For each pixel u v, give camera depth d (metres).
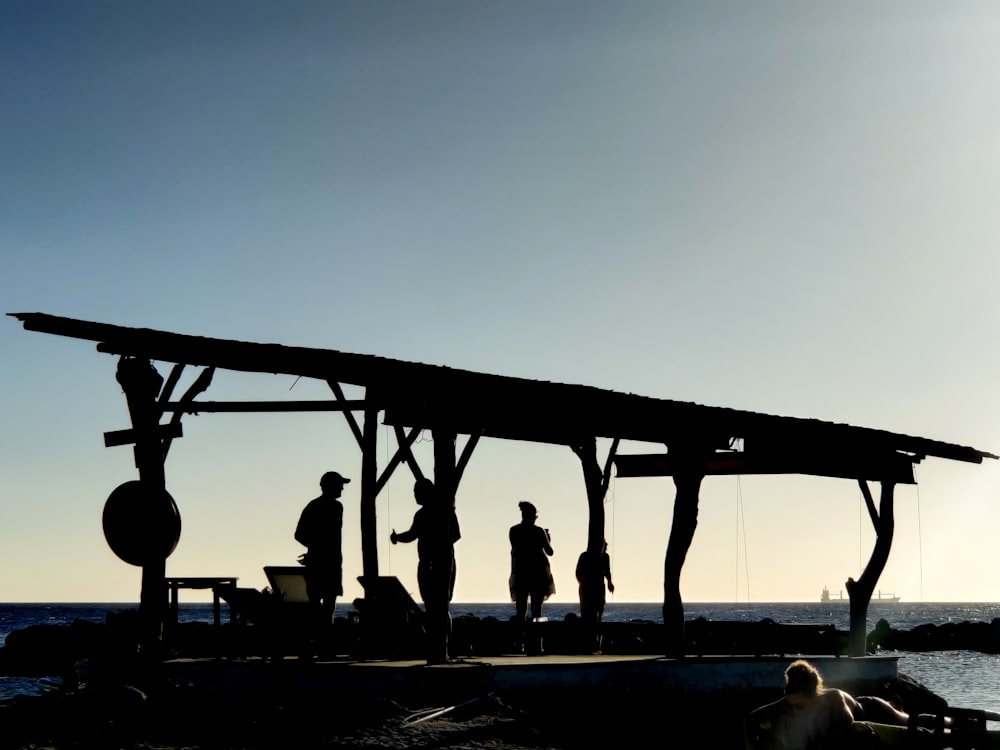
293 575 14.83
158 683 14.16
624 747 14.93
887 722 13.06
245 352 14.59
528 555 18.72
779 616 168.00
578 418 17.47
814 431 19.86
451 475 15.18
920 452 22.06
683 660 17.02
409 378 14.98
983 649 79.06
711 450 18.52
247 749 11.95
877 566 20.97
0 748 11.95
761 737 11.24
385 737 12.41
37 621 111.44
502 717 13.66
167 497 14.50
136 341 14.30
